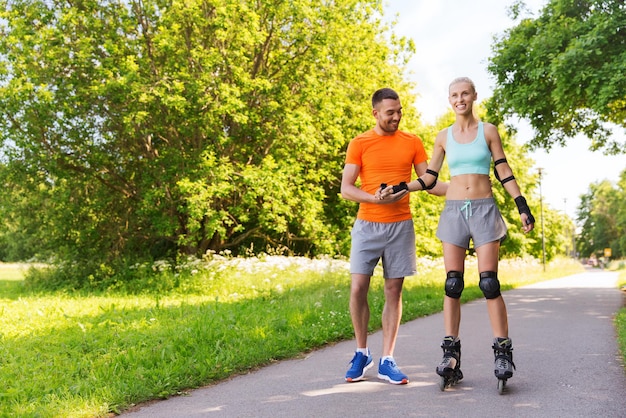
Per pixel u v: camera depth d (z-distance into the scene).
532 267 33.16
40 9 16.67
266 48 18.17
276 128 17.88
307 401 3.87
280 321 6.95
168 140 17.78
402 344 6.13
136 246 19.14
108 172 17.97
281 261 15.09
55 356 5.59
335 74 19.25
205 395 4.12
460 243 4.30
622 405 3.63
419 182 4.38
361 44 19.97
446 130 4.43
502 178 4.32
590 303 11.23
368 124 20.52
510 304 11.01
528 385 4.18
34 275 17.83
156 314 8.66
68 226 18.11
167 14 16.22
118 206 18.80
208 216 16.89
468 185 4.28
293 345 5.83
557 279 27.16
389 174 4.51
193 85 15.88
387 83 22.08
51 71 16.25
